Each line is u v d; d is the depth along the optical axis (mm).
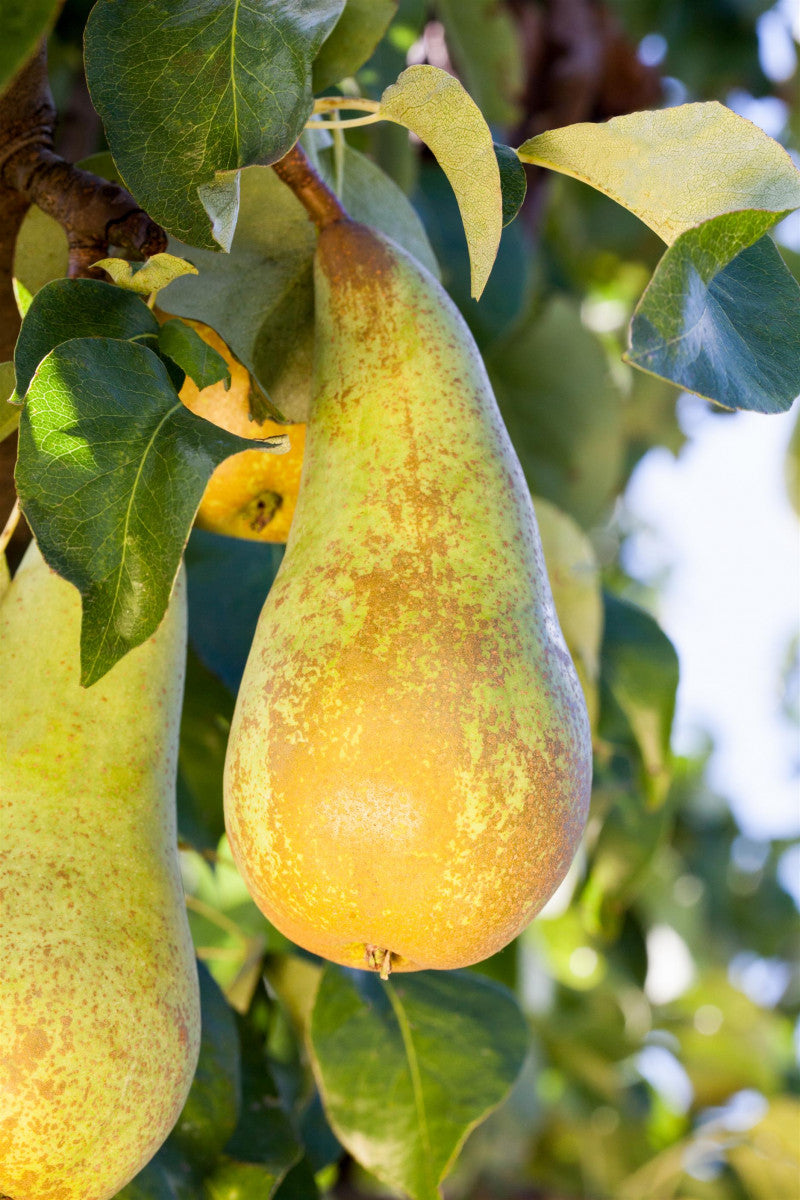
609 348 1270
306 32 450
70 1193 451
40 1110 442
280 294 510
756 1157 1186
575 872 819
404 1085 584
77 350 436
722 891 1601
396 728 437
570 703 455
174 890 478
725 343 450
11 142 502
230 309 505
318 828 439
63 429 429
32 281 528
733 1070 1485
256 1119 576
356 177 543
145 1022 455
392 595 446
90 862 463
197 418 444
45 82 508
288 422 481
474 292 456
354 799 437
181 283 500
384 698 438
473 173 451
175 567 429
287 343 510
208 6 453
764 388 452
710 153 453
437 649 441
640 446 1322
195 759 650
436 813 436
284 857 444
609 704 729
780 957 1778
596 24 1131
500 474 464
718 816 1636
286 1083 652
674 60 1264
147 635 426
